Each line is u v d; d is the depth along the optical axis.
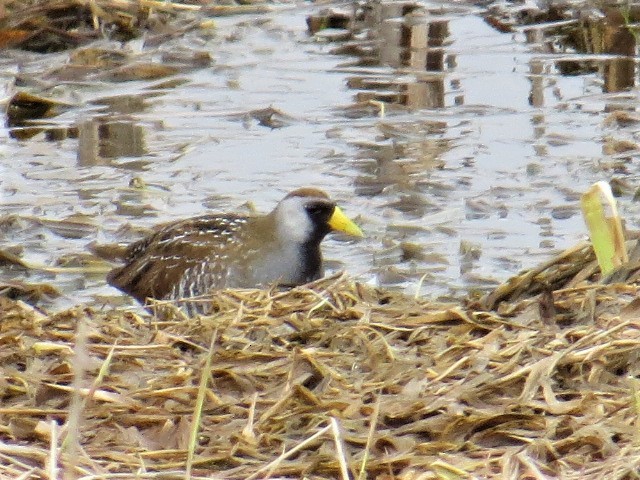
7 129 16.11
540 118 16.03
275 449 6.69
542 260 12.33
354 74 17.69
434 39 18.94
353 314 8.45
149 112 16.52
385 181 14.27
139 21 19.11
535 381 7.05
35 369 7.66
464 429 6.69
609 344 7.34
